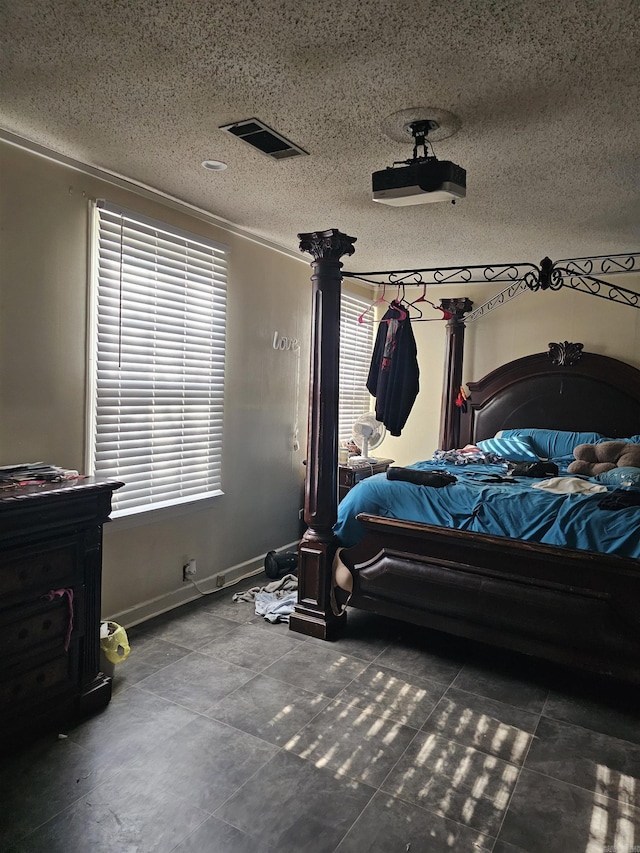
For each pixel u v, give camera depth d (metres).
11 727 1.99
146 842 1.62
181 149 2.45
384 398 3.96
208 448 3.56
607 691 2.56
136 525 3.07
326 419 3.04
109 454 2.92
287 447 4.35
